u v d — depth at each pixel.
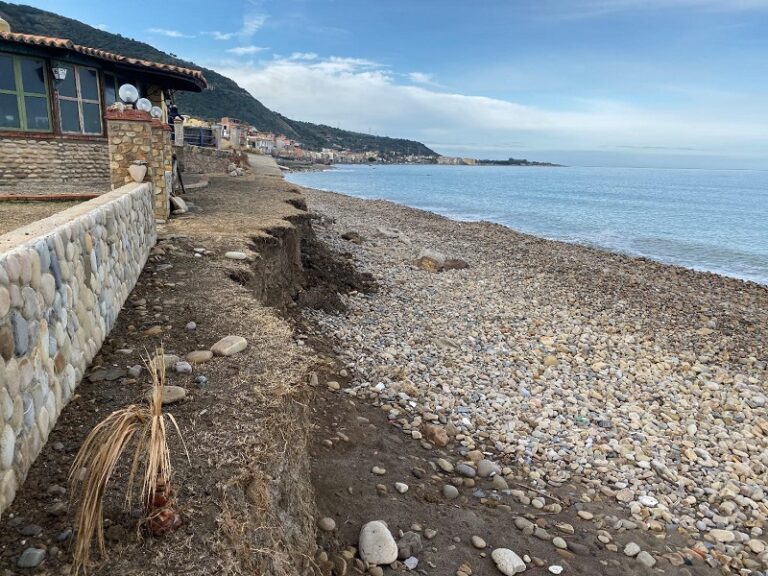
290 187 22.14
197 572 2.83
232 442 3.90
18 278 3.35
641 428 8.14
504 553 5.02
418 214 38.22
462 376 9.38
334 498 5.54
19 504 3.16
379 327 11.56
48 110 14.82
